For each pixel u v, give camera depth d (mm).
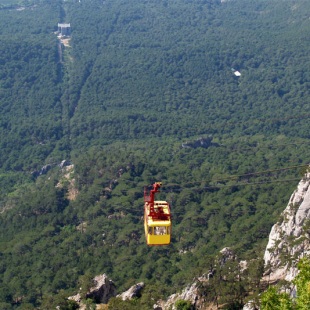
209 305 101625
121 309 103125
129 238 156500
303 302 60406
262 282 102625
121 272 140250
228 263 108875
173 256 145000
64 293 117875
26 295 134500
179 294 108875
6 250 157000
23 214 177875
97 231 161500
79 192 183500
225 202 166750
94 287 114188
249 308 92812
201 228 156500
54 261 148125
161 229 73688
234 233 145500
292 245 104875
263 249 120062
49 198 180125
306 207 107938
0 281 142750
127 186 179000
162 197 174000
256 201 164250
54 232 166125
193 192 177000
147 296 108562
